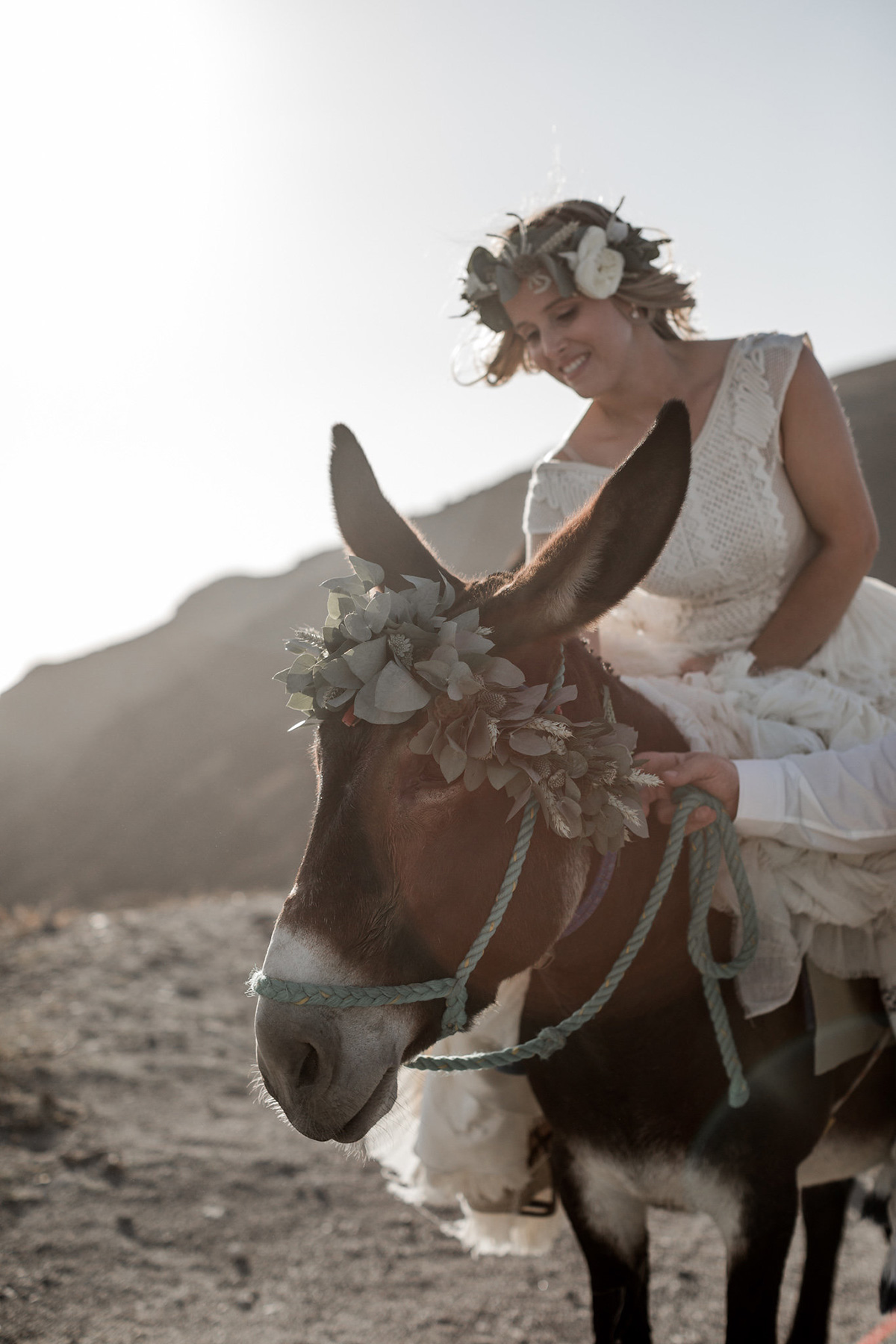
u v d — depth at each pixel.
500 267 2.67
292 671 1.82
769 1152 2.16
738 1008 2.17
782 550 2.64
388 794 1.68
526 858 1.77
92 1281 3.70
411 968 1.69
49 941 8.16
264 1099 1.86
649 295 2.67
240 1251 4.00
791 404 2.59
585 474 2.78
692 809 2.03
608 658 2.72
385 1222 4.32
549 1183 2.88
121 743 65.12
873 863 2.20
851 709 2.40
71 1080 5.39
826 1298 3.27
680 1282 3.90
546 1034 1.96
